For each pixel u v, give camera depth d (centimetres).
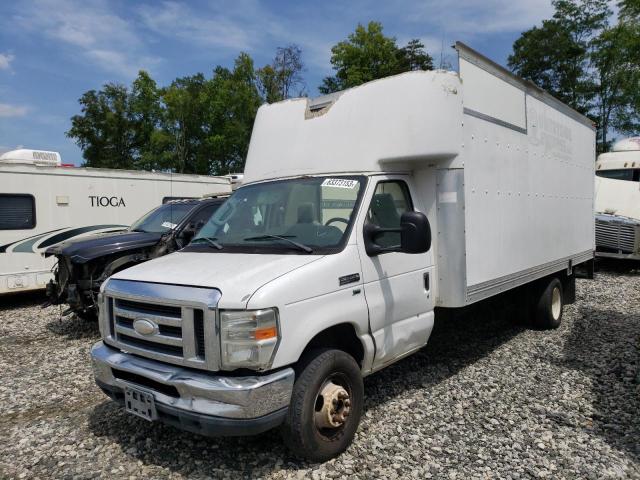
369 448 390
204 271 364
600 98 3000
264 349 320
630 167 1532
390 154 457
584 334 717
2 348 730
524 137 625
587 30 3072
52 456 393
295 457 376
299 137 510
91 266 742
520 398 488
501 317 759
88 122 3612
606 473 355
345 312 377
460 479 349
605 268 1534
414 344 463
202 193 1409
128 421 449
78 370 612
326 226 412
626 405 469
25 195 1078
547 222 698
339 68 3303
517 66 3328
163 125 3597
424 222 390
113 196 1223
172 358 339
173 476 358
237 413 312
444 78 461
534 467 364
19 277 1065
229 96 3306
